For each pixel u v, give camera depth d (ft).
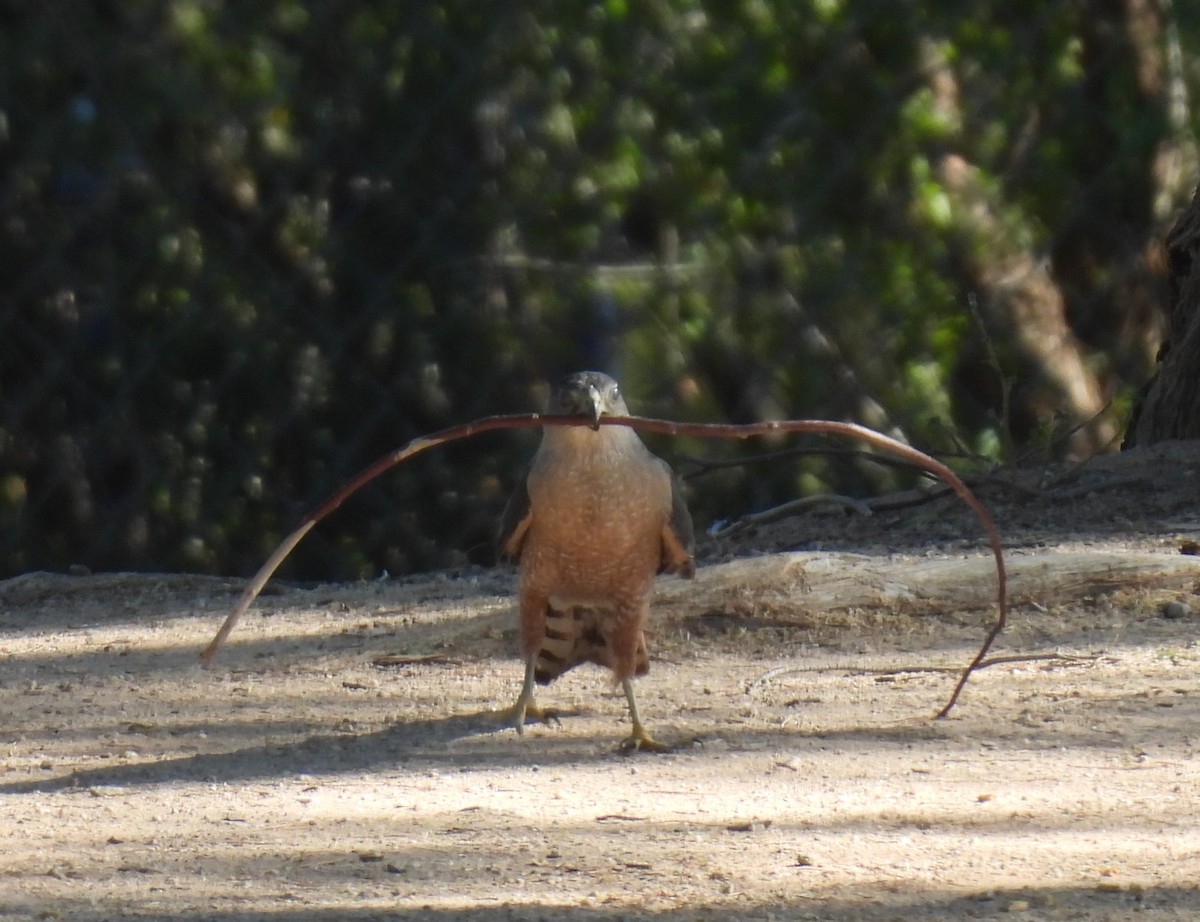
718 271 49.37
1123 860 18.01
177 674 29.25
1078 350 53.52
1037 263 51.21
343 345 46.42
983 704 25.02
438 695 27.48
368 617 32.58
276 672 29.22
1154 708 24.25
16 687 28.81
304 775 23.00
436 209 46.83
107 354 45.91
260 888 17.90
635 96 48.65
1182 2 54.03
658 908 16.81
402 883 17.95
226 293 45.98
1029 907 16.55
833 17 49.88
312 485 46.52
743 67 48.91
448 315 46.98
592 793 21.58
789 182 49.85
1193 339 39.75
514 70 47.11
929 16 51.03
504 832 19.84
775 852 18.67
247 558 46.26
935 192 51.19
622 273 48.52
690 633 29.71
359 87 46.57
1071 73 52.90
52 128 45.57
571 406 23.99
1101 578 29.91
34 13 45.06
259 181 46.34
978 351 51.62
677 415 49.03
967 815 19.85
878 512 37.96
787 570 29.99
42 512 45.98
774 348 49.70
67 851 19.54
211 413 46.16
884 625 29.50
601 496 24.22
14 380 45.68
